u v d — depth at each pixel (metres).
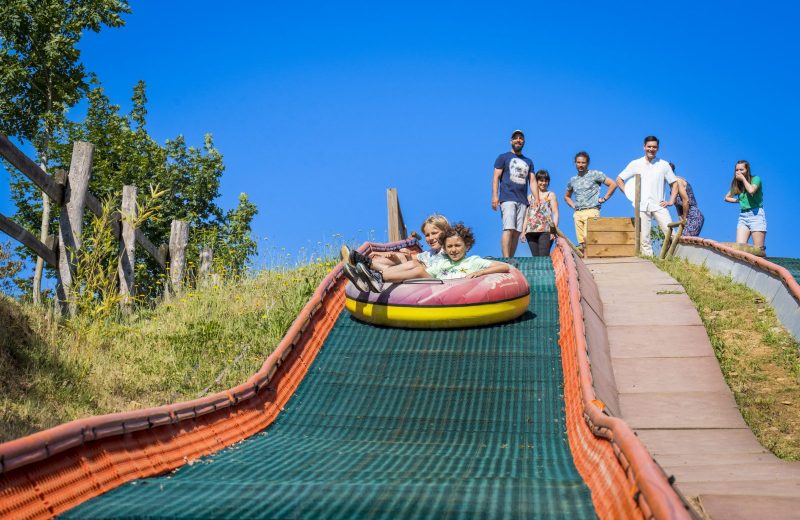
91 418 5.27
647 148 16.16
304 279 13.24
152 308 12.71
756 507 5.28
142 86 30.56
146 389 8.99
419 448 7.16
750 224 14.88
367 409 8.33
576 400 7.73
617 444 4.64
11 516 4.20
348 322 10.70
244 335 10.78
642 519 3.62
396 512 4.25
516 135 15.06
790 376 9.13
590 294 11.29
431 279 10.42
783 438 7.84
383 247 14.66
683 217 16.36
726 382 9.08
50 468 4.72
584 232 16.28
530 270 13.02
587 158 16.34
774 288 11.14
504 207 14.96
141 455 5.67
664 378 9.21
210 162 30.11
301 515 4.23
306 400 8.57
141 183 27.89
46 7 28.31
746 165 14.85
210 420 7.02
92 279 10.28
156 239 27.47
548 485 4.97
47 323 9.52
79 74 29.59
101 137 28.59
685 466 6.95
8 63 28.25
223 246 25.89
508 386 8.69
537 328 10.22
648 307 11.24
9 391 7.77
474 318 10.11
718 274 13.18
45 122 28.55
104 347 10.01
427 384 8.84
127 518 4.26
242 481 5.30
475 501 4.46
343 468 6.07
